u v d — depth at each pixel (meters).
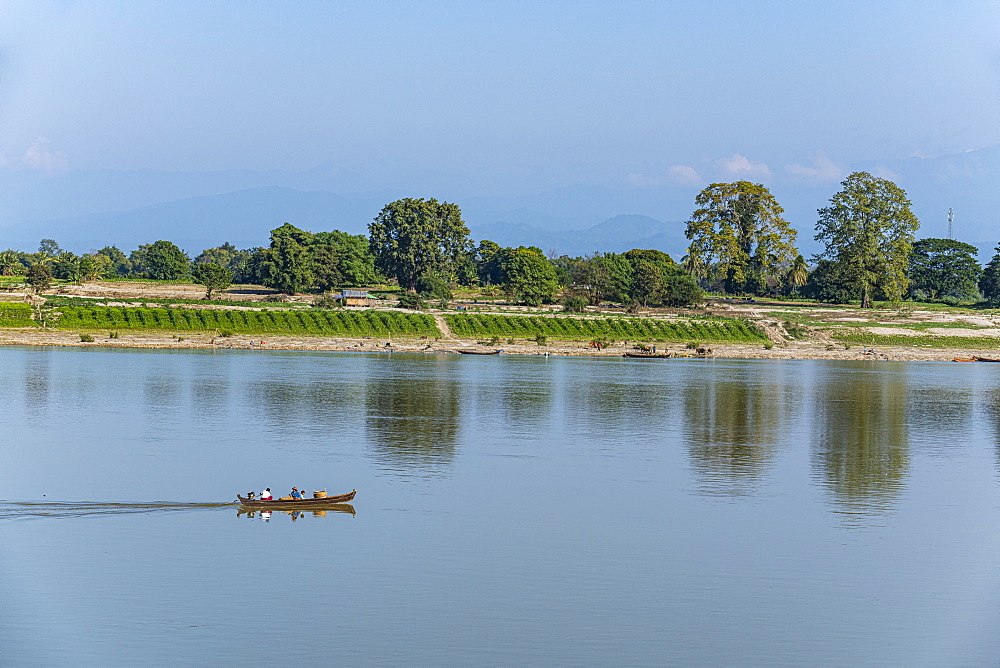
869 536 57.69
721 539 56.28
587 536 56.19
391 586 47.12
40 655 38.94
